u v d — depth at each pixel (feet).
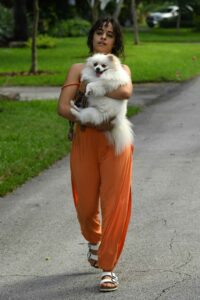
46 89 83.25
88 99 21.85
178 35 211.00
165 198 33.91
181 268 24.27
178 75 93.91
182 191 35.24
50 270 24.47
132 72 97.71
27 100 71.97
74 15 210.79
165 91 81.66
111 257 22.13
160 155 44.73
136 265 24.66
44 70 103.91
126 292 22.24
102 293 22.21
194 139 50.34
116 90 21.53
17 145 46.62
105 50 23.00
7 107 65.21
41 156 43.73
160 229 28.84
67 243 27.32
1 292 22.56
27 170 40.14
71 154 22.89
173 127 56.18
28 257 25.84
